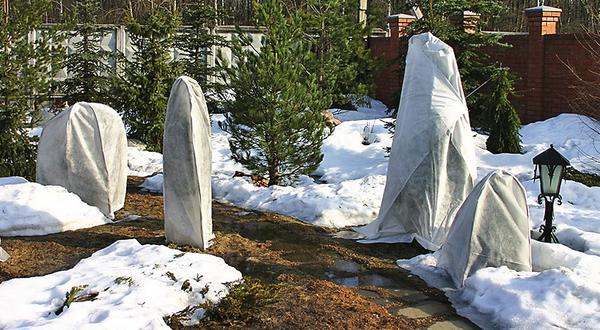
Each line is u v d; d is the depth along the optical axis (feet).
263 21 32.58
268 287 19.60
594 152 41.09
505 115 41.50
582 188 31.53
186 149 23.06
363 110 64.23
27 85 34.35
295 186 34.42
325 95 35.12
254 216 29.53
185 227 23.71
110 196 29.07
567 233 25.07
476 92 47.32
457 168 25.08
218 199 32.91
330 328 17.26
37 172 29.66
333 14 46.80
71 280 18.98
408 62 26.43
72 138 28.84
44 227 26.09
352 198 30.48
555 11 52.29
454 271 21.03
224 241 24.93
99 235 25.89
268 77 31.12
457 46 48.01
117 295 17.72
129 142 44.62
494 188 20.66
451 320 18.25
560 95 51.06
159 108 44.06
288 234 26.81
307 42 39.22
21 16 33.99
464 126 25.26
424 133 24.94
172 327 16.98
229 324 17.44
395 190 25.62
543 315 17.04
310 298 19.39
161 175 36.58
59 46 35.81
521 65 55.01
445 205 25.12
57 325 15.66
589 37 48.44
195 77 49.75
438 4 46.93
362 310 18.60
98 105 29.55
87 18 47.93
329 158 42.73
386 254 24.49
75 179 28.86
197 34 52.42
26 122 35.60
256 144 33.06
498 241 20.44
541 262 21.43
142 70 44.52
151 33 44.01
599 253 23.12
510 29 105.09
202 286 18.67
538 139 46.14
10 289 18.52
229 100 34.14
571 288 17.88
